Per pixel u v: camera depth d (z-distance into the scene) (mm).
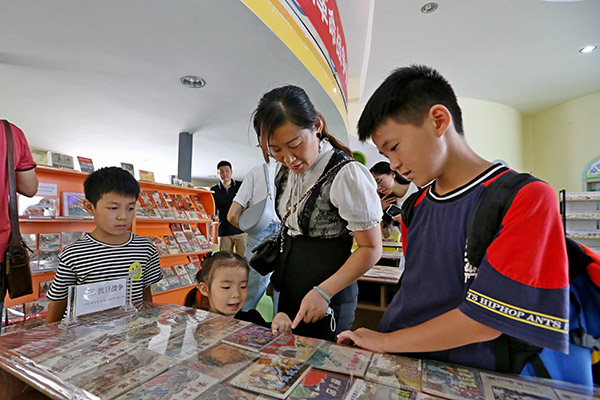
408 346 565
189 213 3020
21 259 1377
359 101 6250
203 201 3367
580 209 5527
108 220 1075
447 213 636
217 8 1798
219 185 3951
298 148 815
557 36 4672
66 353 541
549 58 5301
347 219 880
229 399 415
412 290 689
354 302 1018
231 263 1170
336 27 3195
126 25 2016
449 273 619
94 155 6863
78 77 2857
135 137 5137
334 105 3059
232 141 5117
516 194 515
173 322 708
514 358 557
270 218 1919
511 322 467
